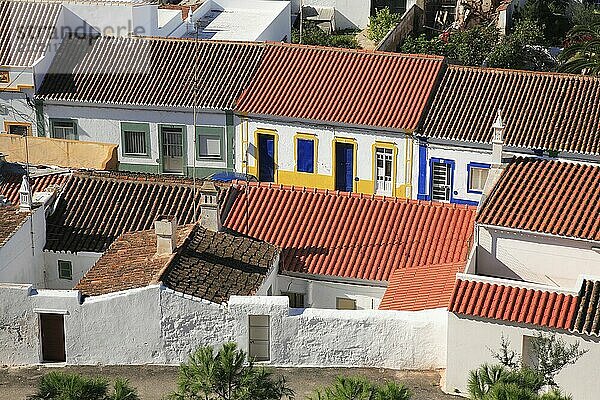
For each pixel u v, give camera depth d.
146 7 90.94
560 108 79.00
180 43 88.12
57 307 51.78
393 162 79.62
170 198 64.56
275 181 82.88
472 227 61.22
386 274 59.06
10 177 68.75
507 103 79.62
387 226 61.97
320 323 50.97
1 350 52.78
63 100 84.00
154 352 51.84
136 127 84.00
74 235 62.38
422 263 59.53
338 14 119.31
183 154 83.94
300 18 113.50
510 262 56.41
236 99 82.12
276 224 62.53
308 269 59.72
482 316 48.12
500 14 110.25
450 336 48.94
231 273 55.12
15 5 89.81
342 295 59.78
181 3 105.62
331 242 61.25
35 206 61.25
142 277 53.47
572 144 75.81
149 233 59.97
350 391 33.38
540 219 55.72
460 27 110.62
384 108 80.12
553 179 58.59
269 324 51.12
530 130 77.12
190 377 34.41
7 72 84.25
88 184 65.62
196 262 54.88
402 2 117.69
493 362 48.56
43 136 85.50
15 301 51.97
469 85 81.56
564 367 47.34
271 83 83.56
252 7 105.56
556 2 113.62
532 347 48.00
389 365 51.19
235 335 51.22
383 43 103.38
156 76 85.31
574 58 91.19
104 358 52.19
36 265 61.16
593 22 102.94
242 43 87.62
